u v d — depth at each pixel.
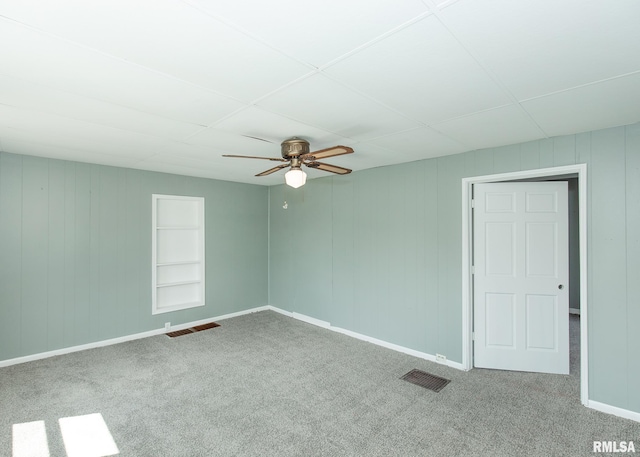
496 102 2.09
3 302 3.44
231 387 3.02
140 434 2.32
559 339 3.32
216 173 4.66
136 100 2.05
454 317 3.49
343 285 4.61
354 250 4.46
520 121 2.44
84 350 3.91
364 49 1.48
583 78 1.75
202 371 3.36
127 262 4.29
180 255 4.94
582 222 2.70
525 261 3.38
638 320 2.47
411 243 3.83
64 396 2.84
